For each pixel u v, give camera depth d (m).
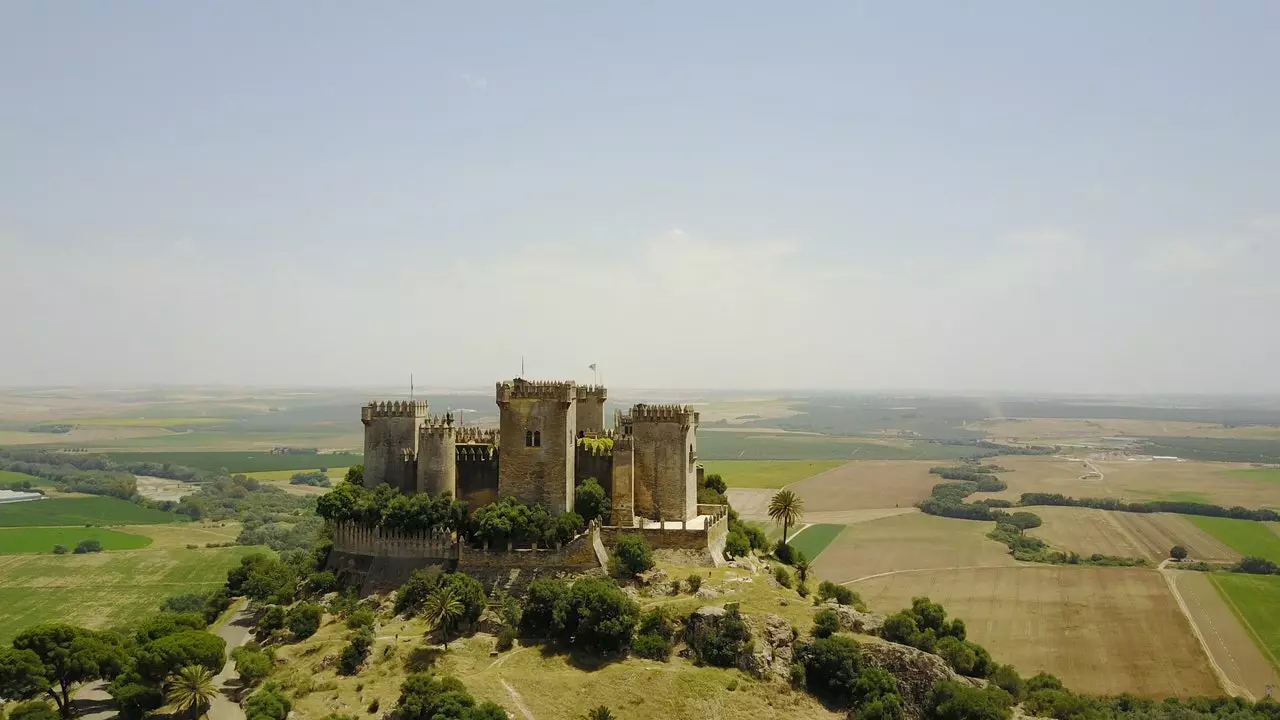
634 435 186.38
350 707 137.00
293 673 149.62
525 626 157.38
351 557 183.88
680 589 165.62
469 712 129.38
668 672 144.75
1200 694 194.62
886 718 142.75
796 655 153.00
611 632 149.25
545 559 169.88
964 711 147.12
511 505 174.75
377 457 186.88
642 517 185.38
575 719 134.25
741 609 159.38
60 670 146.88
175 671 145.75
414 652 150.00
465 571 171.12
